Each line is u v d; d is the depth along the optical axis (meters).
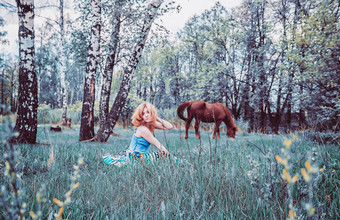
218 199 2.10
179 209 1.94
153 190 2.41
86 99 9.39
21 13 6.25
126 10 10.35
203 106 11.35
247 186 2.30
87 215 1.92
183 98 29.23
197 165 2.89
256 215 1.83
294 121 19.84
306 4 15.91
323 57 9.04
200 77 22.84
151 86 34.88
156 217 1.84
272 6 20.11
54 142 6.84
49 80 40.66
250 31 21.55
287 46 11.23
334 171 2.64
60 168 3.27
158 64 31.48
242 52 22.02
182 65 32.16
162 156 3.44
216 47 23.19
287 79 12.35
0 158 2.85
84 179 2.91
